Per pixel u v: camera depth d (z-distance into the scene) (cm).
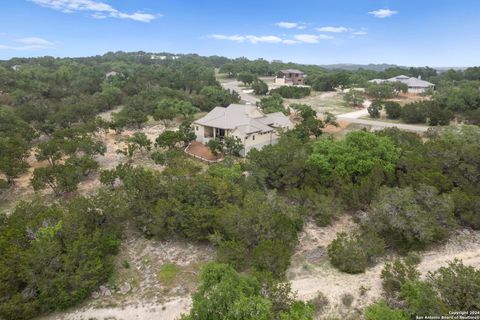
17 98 7406
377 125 6359
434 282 1962
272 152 3703
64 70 11538
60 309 2106
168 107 7138
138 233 2950
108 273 2373
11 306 1930
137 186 3050
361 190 3161
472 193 3108
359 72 14562
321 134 5469
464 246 2664
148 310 2100
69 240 2338
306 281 2303
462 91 7231
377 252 2472
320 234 2908
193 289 2273
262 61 18575
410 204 2695
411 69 13988
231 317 1669
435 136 5075
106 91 8825
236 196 2945
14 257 2116
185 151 4962
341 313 2014
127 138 5278
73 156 4128
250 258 2456
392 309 1912
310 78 13075
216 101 8581
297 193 3231
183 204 2802
